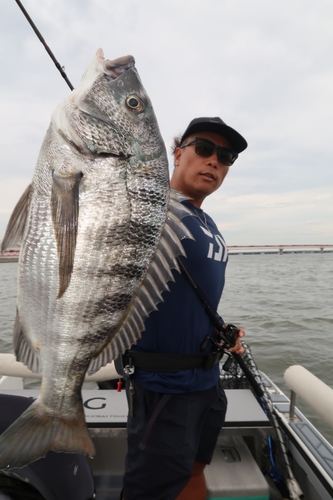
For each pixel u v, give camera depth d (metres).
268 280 21.56
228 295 14.25
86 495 1.50
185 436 1.65
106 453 2.36
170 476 1.62
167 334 1.68
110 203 1.39
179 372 1.68
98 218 1.38
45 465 1.44
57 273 1.33
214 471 2.11
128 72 1.55
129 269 1.43
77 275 1.35
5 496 1.34
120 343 1.47
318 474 2.00
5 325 7.63
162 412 1.65
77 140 1.39
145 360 1.68
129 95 1.51
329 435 3.94
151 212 1.48
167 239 1.53
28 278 1.34
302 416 2.61
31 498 1.39
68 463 1.50
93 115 1.43
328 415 1.99
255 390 2.32
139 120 1.51
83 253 1.35
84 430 1.39
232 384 2.88
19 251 1.37
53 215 1.32
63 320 1.36
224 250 2.02
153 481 1.63
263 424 2.23
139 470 1.66
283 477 2.13
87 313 1.38
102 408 2.37
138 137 1.49
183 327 1.69
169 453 1.62
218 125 1.83
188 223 1.79
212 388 1.86
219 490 1.97
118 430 2.23
